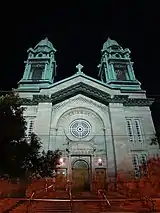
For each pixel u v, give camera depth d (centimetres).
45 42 4944
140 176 2989
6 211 1298
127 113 3656
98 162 3158
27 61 4528
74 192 2447
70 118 3553
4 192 2073
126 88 4091
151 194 2178
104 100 3700
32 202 1559
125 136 3291
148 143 3356
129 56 4800
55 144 3253
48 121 3369
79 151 3238
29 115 3506
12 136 1572
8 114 1572
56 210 1377
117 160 3072
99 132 3438
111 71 4431
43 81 4100
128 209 1386
